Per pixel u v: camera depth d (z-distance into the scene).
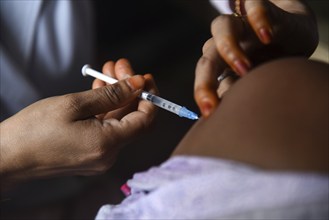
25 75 1.12
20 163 0.85
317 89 0.45
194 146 0.47
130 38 2.00
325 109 0.43
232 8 1.04
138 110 0.82
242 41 0.61
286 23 0.64
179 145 0.52
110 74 0.94
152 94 0.82
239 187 0.41
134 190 0.51
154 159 1.67
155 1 2.03
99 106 0.80
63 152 0.82
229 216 0.41
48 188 1.23
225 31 0.56
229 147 0.43
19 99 1.12
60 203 1.27
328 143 0.41
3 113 1.14
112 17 1.98
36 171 0.88
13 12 1.09
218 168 0.42
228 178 0.41
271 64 0.50
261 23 0.58
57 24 1.15
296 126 0.42
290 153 0.41
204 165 0.43
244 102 0.47
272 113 0.44
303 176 0.39
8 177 0.89
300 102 0.44
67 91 1.29
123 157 1.69
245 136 0.43
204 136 0.47
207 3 1.79
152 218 0.46
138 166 1.65
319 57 1.32
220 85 0.61
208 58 0.56
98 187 1.32
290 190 0.39
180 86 1.85
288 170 0.40
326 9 1.42
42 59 1.18
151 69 1.92
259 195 0.40
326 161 0.41
